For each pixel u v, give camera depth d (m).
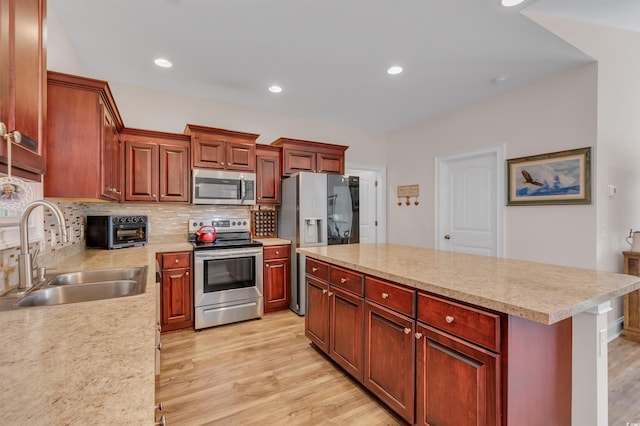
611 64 2.70
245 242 3.31
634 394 1.98
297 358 2.35
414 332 1.49
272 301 3.39
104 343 0.80
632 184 2.93
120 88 3.12
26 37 0.95
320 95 3.39
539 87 2.97
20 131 0.89
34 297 1.32
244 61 2.62
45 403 0.53
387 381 1.66
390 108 3.79
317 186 3.46
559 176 2.81
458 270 1.66
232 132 3.32
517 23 2.08
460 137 3.77
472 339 1.23
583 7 2.19
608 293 1.21
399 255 2.22
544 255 2.94
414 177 4.43
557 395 1.31
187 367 2.21
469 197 3.72
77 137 1.80
